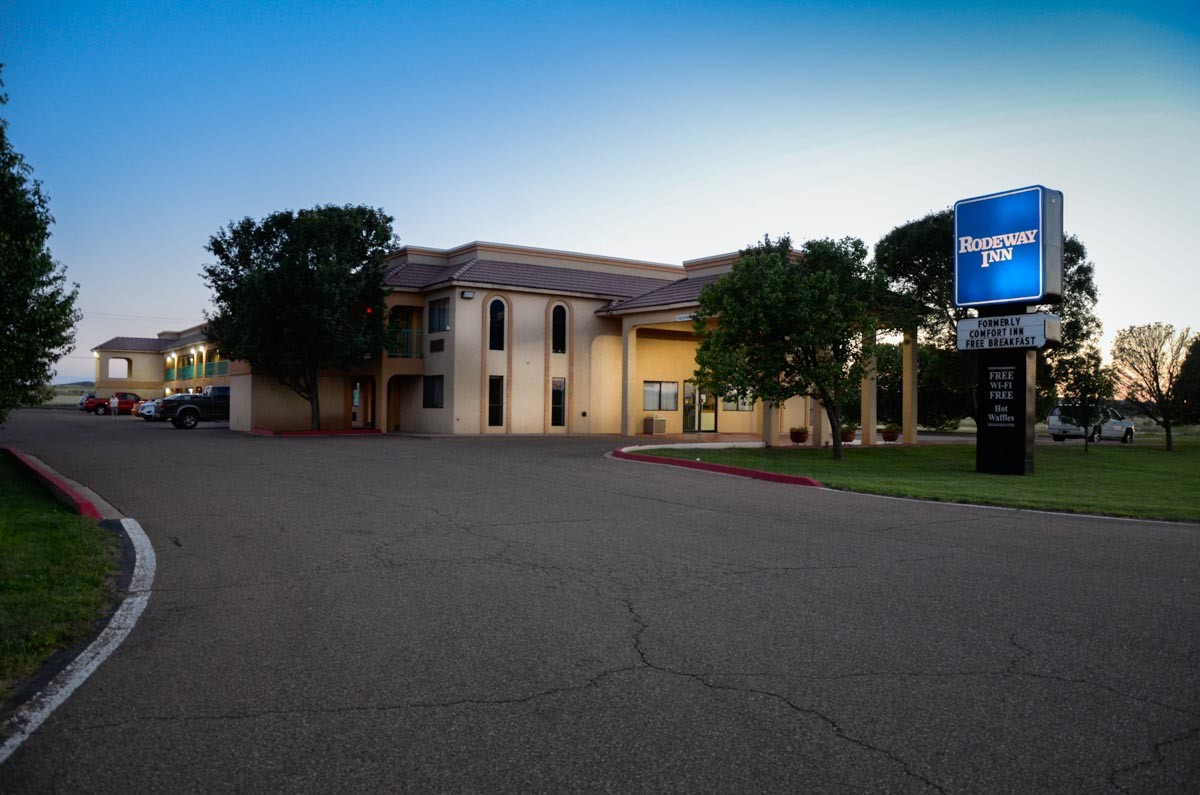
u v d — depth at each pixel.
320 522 10.09
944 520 10.82
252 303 29.95
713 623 5.81
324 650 5.14
